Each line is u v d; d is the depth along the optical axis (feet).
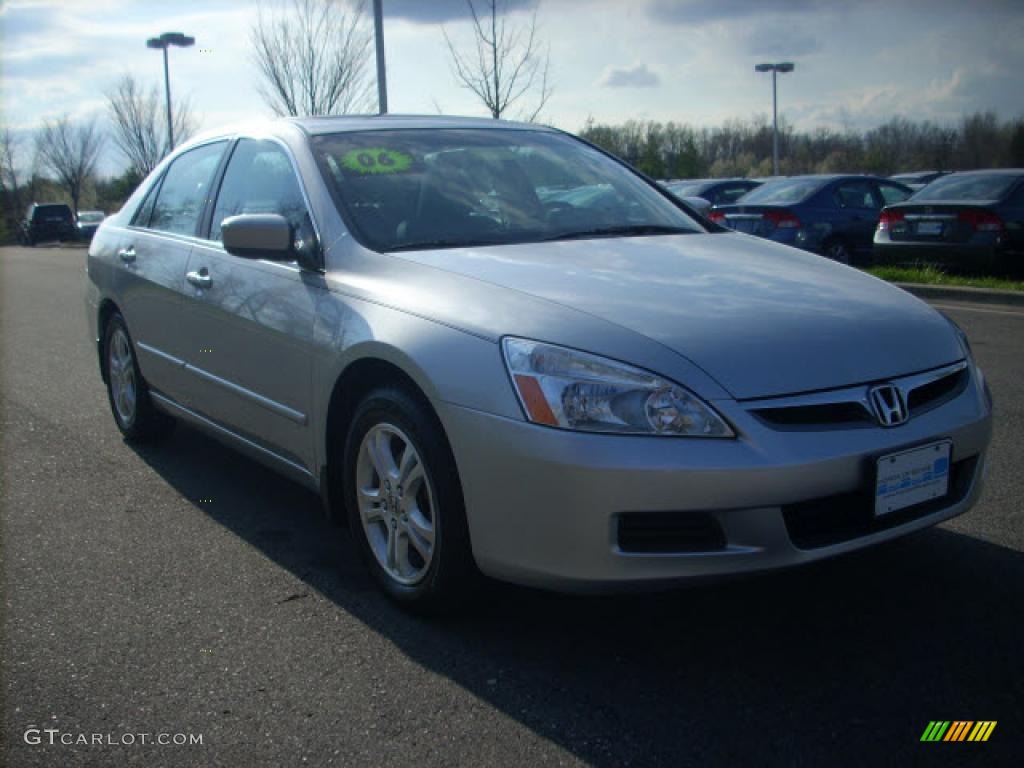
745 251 12.28
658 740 8.21
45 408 20.66
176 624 10.52
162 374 15.49
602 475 8.52
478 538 9.34
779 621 10.26
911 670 9.23
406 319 10.12
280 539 12.98
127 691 9.18
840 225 40.93
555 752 8.08
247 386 12.94
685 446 8.55
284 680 9.32
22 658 9.84
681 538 8.72
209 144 15.60
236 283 12.97
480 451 9.14
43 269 66.85
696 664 9.45
